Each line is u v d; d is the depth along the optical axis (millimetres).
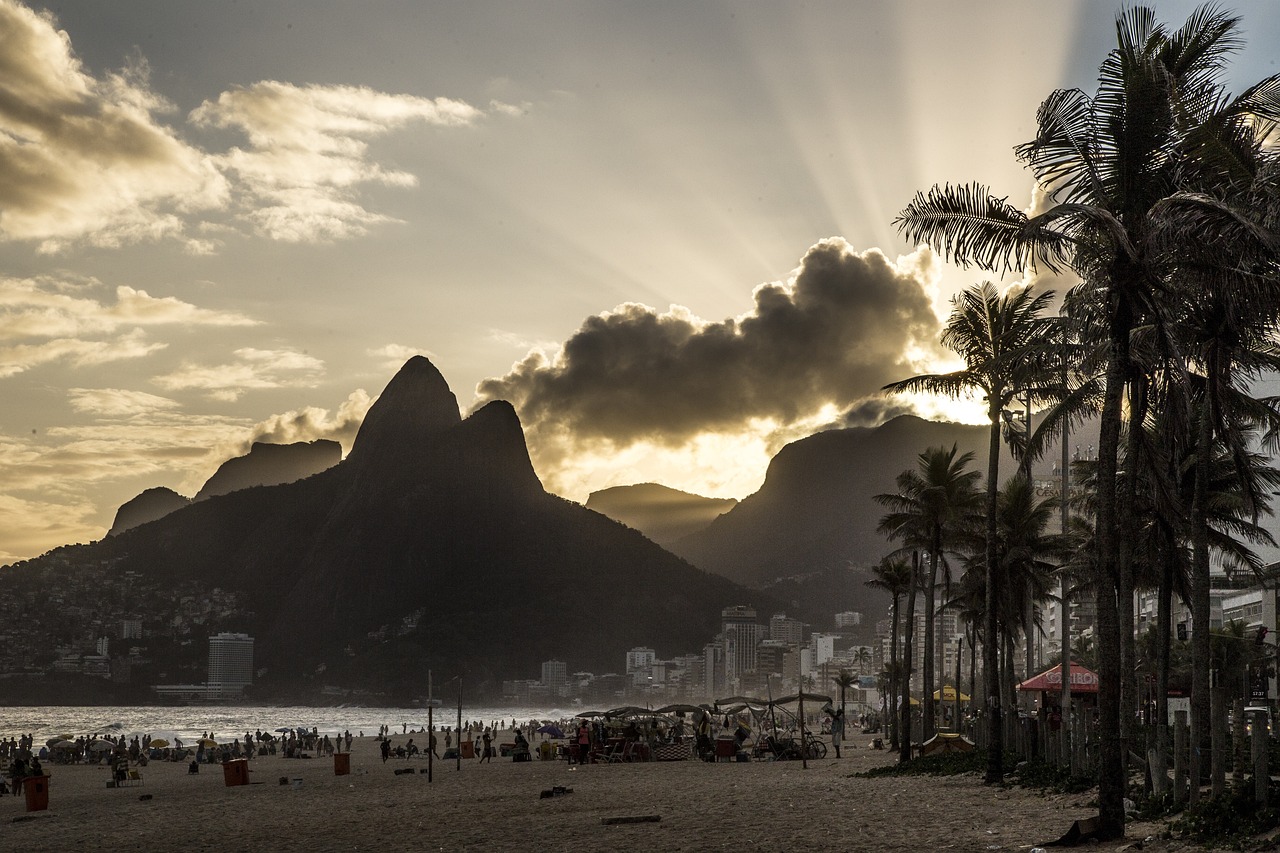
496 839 26391
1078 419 29703
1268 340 26688
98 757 111562
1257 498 36875
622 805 34500
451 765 77500
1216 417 25516
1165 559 36625
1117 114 21562
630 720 80312
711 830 25750
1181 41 22547
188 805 47219
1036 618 77188
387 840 27578
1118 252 21516
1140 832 20797
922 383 37719
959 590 72000
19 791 64062
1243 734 20812
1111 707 20812
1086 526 57875
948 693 89312
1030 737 37188
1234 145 21844
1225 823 19375
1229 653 70812
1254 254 20141
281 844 28141
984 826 23672
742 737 73125
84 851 29156
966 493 54406
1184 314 25609
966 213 23484
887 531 58094
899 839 22375
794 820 27078
